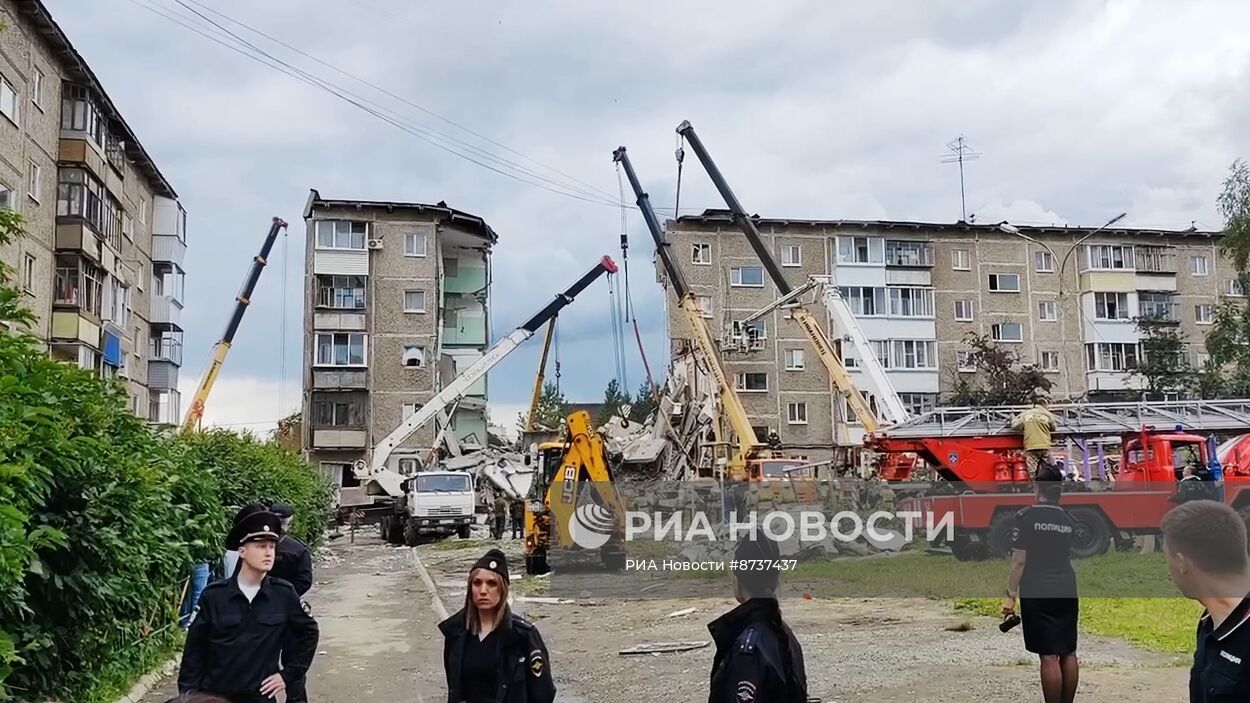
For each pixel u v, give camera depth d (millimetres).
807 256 52688
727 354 50594
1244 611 3398
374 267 55469
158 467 10133
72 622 8156
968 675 9664
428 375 55094
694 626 14336
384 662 12586
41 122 31688
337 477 53844
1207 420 22828
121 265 38562
